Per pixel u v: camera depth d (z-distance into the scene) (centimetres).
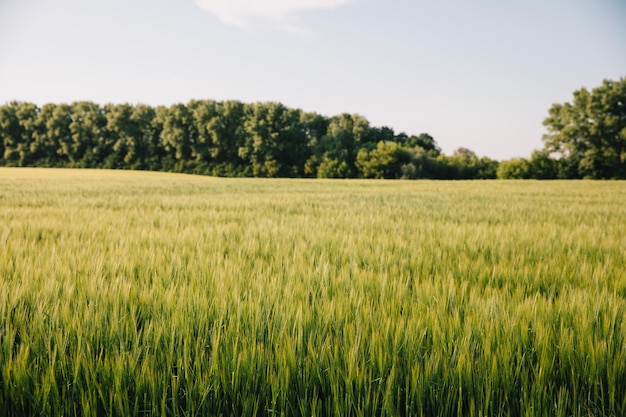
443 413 170
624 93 5978
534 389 170
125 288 269
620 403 175
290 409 171
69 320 218
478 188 2428
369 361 189
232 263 362
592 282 314
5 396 171
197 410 166
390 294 281
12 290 264
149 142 8338
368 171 7250
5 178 3334
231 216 807
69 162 8300
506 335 207
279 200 1273
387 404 163
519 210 997
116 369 175
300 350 192
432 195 1681
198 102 8319
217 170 7725
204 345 199
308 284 294
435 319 217
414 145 9450
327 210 968
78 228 583
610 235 559
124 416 162
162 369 186
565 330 202
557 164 6341
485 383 174
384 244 460
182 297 253
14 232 531
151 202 1154
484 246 470
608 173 6156
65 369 184
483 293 288
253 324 220
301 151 7875
